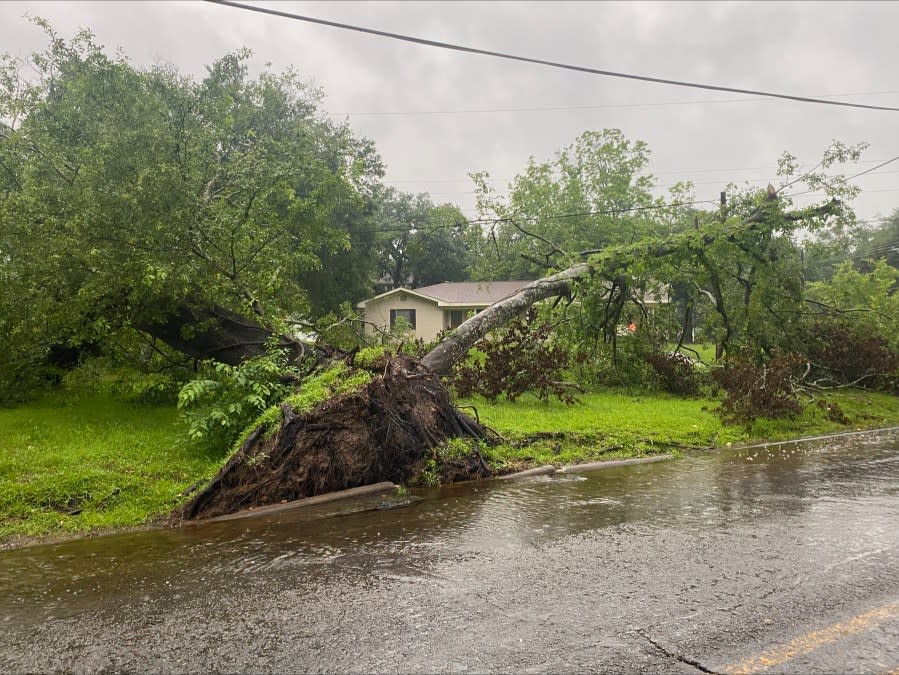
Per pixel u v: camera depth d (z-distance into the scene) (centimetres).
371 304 3139
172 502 596
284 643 309
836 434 1046
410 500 620
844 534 476
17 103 998
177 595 377
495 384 1234
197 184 1005
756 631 314
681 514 543
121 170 923
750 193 1470
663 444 903
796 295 1465
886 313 1639
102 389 1196
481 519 539
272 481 615
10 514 547
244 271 1103
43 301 870
